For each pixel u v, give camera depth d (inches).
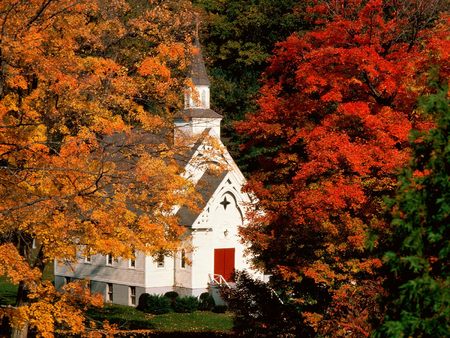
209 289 7037.4
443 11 4293.8
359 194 3223.4
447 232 1691.7
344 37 3796.8
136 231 3228.3
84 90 3356.3
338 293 3260.3
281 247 3769.7
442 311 1632.6
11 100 3078.2
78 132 3324.3
